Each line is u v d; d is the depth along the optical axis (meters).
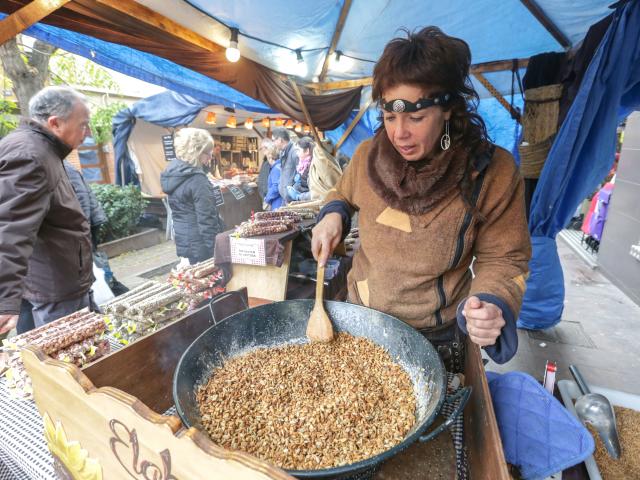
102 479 0.67
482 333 0.73
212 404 0.82
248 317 1.04
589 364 2.67
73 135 1.49
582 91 2.10
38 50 3.46
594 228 5.15
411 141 0.82
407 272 0.97
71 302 1.65
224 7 1.95
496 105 4.23
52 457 0.80
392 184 0.91
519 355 2.78
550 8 2.23
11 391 0.98
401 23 2.42
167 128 6.95
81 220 1.62
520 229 0.89
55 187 1.43
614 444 0.94
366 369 0.96
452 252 0.92
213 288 1.69
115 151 6.17
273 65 2.91
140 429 0.55
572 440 0.73
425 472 0.70
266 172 5.43
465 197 0.86
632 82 2.22
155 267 5.00
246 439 0.73
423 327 1.04
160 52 2.01
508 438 0.79
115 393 0.58
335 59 2.98
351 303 1.09
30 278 1.54
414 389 0.87
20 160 1.28
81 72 5.74
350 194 1.16
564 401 1.07
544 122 2.62
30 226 1.28
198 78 3.22
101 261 2.80
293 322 1.11
